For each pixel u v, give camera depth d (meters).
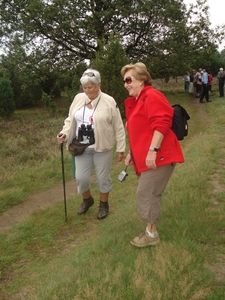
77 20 17.55
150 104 2.78
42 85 21.89
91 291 2.43
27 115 16.69
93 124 4.15
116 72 13.09
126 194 5.59
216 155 6.30
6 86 15.48
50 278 3.05
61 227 4.47
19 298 3.03
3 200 5.57
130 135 3.00
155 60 20.11
